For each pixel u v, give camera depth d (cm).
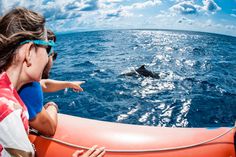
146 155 186
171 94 598
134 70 750
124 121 465
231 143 196
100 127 203
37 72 119
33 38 115
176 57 1182
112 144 190
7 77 113
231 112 503
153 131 203
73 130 197
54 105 204
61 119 206
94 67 952
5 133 103
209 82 717
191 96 585
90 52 1385
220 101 558
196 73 840
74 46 1705
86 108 523
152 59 1111
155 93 604
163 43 1834
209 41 2053
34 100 164
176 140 194
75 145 188
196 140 195
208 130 207
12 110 105
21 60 115
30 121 169
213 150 191
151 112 497
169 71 859
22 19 117
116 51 1396
